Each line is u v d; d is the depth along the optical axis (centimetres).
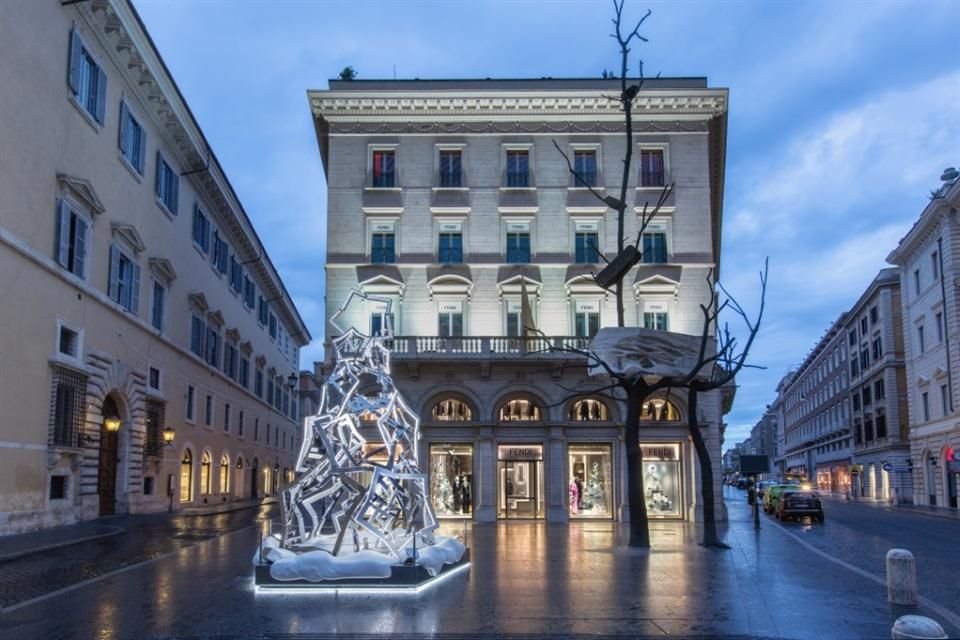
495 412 3572
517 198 3844
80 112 2831
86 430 2902
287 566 1388
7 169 2331
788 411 13625
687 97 3869
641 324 3750
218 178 4556
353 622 1146
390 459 1531
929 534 3048
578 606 1270
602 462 3588
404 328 3725
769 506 4481
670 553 2069
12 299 2370
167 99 3575
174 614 1205
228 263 5122
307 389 4444
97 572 1684
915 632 759
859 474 8025
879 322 7181
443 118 3891
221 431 4956
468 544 2348
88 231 2919
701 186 3853
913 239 5675
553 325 3747
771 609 1262
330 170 3834
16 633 1080
